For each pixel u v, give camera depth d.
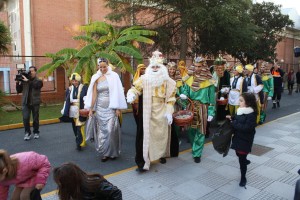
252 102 4.50
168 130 5.64
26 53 16.53
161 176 5.07
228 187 4.65
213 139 4.77
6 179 3.05
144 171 5.29
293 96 17.61
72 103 6.75
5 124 9.09
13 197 3.31
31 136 7.93
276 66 12.58
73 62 12.55
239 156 4.62
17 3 17.72
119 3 14.38
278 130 8.26
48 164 3.35
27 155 3.21
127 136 7.95
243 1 14.49
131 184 4.76
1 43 10.77
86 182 2.45
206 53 15.90
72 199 2.38
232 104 8.07
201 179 4.95
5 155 2.95
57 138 7.75
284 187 4.65
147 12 15.09
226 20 12.80
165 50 15.04
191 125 5.72
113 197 2.56
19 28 17.48
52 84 14.75
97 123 5.96
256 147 6.64
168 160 5.86
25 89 7.52
